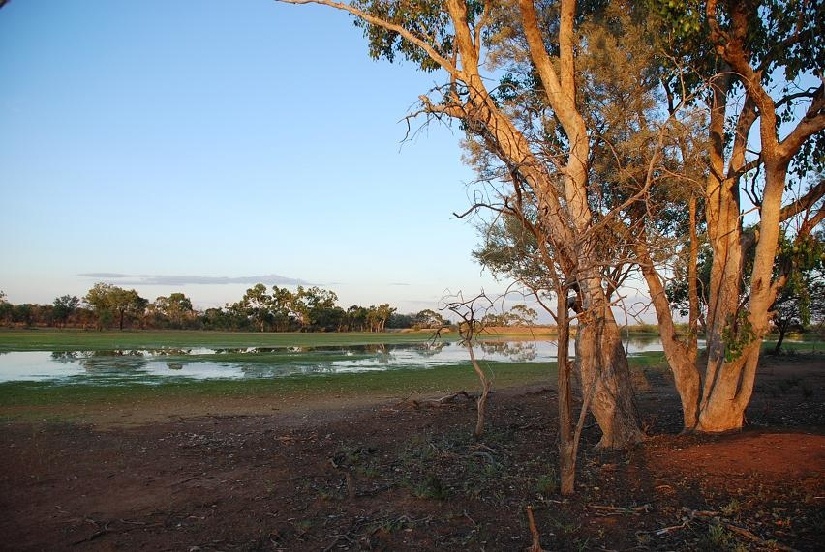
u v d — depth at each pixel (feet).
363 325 388.78
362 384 76.43
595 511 22.12
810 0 30.58
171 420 47.55
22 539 20.77
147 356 136.56
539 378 84.94
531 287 22.61
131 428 43.50
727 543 18.52
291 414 50.78
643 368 87.30
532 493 24.54
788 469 23.82
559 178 29.78
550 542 19.67
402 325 429.38
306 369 103.30
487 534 20.56
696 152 30.81
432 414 47.26
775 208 28.63
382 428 41.63
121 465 31.48
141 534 21.30
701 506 21.79
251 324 368.27
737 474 24.26
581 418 23.94
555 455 30.81
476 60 34.68
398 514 22.91
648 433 34.58
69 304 345.31
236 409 54.13
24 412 51.67
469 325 33.19
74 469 30.60
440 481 25.73
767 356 102.94
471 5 41.81
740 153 32.78
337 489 26.55
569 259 22.75
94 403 57.98
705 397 32.55
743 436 29.32
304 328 374.43
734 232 32.04
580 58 38.65
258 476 29.12
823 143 33.17
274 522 22.44
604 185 39.34
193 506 24.41
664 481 24.61
